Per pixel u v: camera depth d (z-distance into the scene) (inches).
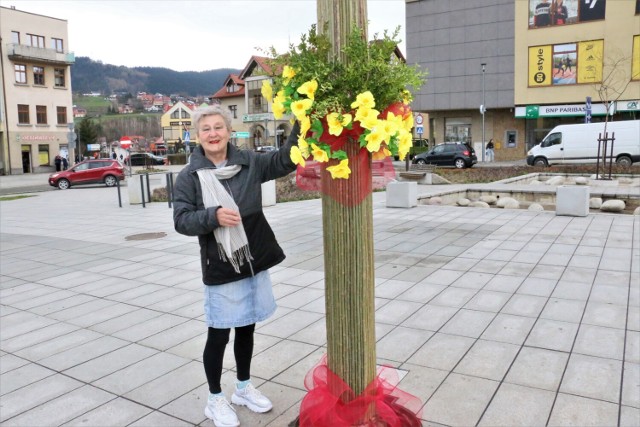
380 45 91.4
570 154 986.1
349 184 93.6
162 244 347.9
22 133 1815.9
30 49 1803.6
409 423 107.9
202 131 111.1
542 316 179.8
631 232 322.0
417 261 265.9
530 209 467.5
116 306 213.6
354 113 90.0
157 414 125.9
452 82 1510.8
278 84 96.3
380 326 176.2
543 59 1380.4
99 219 498.6
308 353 158.1
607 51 1301.7
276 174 114.4
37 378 148.3
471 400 125.0
